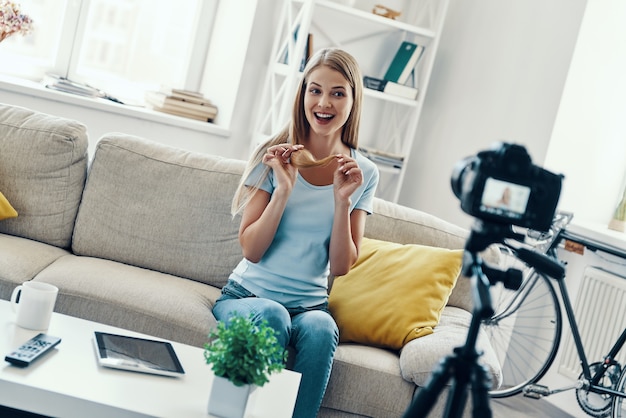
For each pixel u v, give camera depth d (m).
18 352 1.62
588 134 3.79
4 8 3.74
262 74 4.39
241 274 2.43
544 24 3.89
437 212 4.35
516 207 1.27
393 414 2.28
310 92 2.44
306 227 2.38
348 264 2.38
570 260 3.74
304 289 2.40
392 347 2.45
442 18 4.34
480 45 4.29
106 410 1.54
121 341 1.83
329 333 2.21
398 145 4.54
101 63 4.47
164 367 1.75
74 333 1.85
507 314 3.68
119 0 4.42
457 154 4.29
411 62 4.40
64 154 2.68
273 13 4.33
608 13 3.69
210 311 2.39
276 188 2.33
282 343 2.17
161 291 2.39
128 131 4.14
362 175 2.32
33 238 2.68
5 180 2.66
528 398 3.79
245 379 1.59
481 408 1.21
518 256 1.32
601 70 3.74
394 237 2.77
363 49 4.62
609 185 3.89
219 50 4.54
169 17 4.56
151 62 4.59
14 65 4.21
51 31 4.31
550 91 3.78
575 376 3.59
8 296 2.28
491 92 4.14
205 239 2.68
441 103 4.51
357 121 2.52
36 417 1.62
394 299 2.48
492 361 2.29
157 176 2.71
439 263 2.55
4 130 2.70
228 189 2.70
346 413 2.30
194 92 4.43
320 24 4.47
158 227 2.67
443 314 2.60
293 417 2.17
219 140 4.37
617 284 3.43
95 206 2.69
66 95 3.94
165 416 1.54
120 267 2.57
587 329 3.54
